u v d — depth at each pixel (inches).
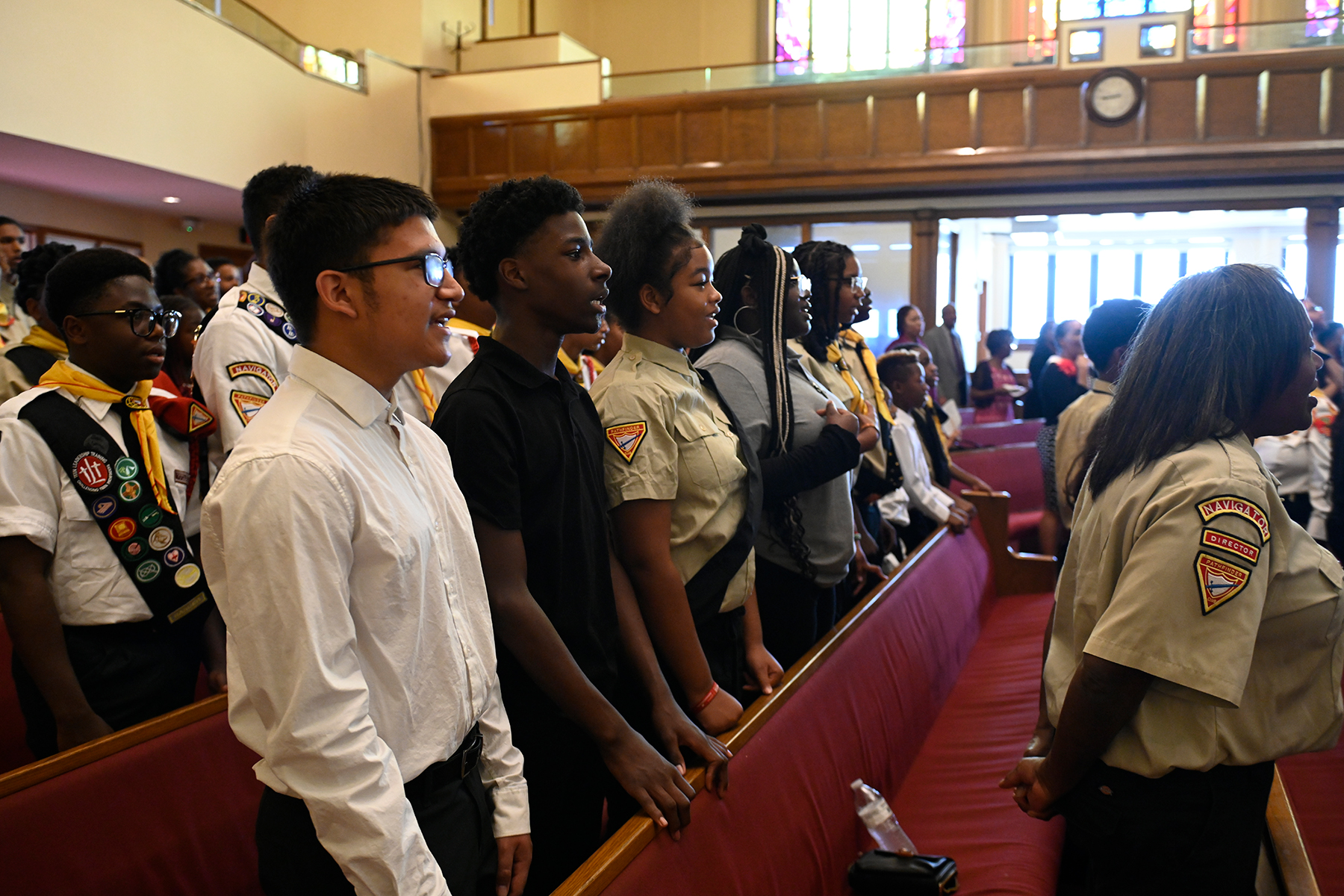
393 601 42.2
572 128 422.9
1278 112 348.2
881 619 94.6
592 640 58.8
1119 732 54.7
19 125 261.3
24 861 52.9
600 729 52.6
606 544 61.1
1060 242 596.1
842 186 392.8
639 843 49.0
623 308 69.8
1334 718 55.6
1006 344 341.1
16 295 114.9
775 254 83.0
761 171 400.8
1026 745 94.4
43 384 75.5
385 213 43.4
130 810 59.3
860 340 129.9
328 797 38.0
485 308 102.9
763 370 82.3
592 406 65.4
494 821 49.4
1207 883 54.7
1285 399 54.8
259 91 357.4
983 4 526.9
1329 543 157.3
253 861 65.9
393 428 46.2
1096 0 510.0
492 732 50.2
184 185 338.6
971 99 377.1
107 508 74.0
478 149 437.1
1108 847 56.5
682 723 58.6
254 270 83.2
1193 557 50.5
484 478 54.1
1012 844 76.1
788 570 82.9
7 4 257.3
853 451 80.4
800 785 67.4
